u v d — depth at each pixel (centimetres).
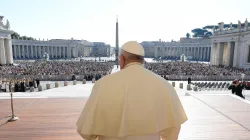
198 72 3428
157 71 3494
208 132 527
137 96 141
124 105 138
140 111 139
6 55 5684
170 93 154
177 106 156
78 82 2647
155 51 13200
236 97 917
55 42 11300
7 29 5556
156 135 147
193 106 767
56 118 612
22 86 1875
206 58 10150
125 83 146
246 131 534
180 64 5516
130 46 160
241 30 4784
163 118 147
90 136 146
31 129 527
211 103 812
